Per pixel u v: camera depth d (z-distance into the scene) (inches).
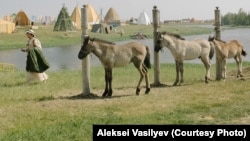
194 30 5255.9
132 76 779.4
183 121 369.1
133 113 412.2
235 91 522.0
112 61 510.0
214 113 398.6
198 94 511.2
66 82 678.5
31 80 669.9
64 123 375.2
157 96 509.7
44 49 2379.4
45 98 517.0
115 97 513.7
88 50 501.0
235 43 668.7
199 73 818.8
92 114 412.8
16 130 355.9
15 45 2576.3
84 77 528.7
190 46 605.6
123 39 3270.2
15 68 1190.3
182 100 473.1
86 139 324.5
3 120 398.3
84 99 506.0
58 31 3639.3
